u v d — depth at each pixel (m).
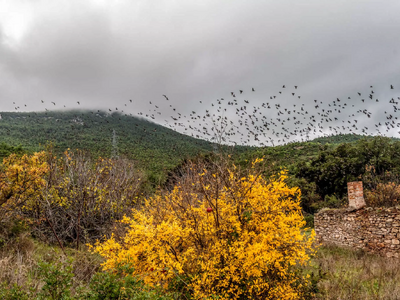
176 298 3.56
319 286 5.76
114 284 2.77
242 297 3.94
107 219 10.36
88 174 11.23
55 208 9.97
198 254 4.14
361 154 26.95
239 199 4.41
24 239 7.30
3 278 4.23
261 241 4.09
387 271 7.41
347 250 11.20
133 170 15.74
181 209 4.98
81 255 5.34
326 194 26.97
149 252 3.80
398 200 14.23
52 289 2.74
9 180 8.96
